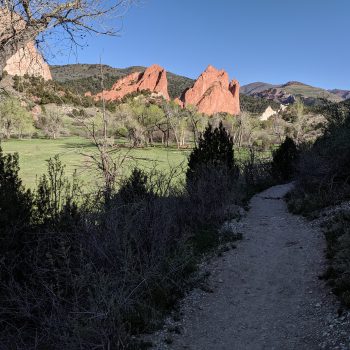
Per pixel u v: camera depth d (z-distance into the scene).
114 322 5.23
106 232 6.74
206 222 11.55
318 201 12.84
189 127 72.31
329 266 7.55
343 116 15.33
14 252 5.75
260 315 6.37
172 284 7.29
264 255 9.19
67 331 5.04
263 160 27.58
